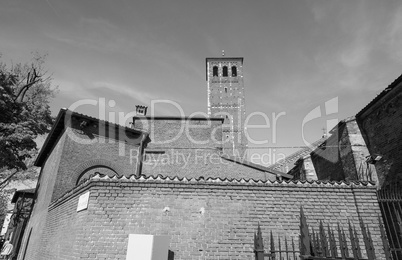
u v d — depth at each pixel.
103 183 7.51
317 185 7.92
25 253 14.86
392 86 10.70
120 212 7.24
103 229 7.00
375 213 7.61
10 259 17.08
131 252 6.24
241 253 7.06
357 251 3.60
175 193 7.59
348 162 13.19
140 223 7.15
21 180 22.88
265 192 7.79
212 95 40.72
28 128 13.59
